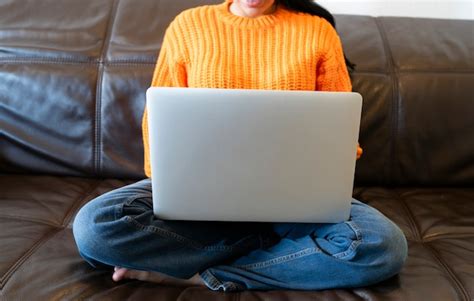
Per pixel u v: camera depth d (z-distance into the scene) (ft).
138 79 4.12
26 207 3.51
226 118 2.42
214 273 2.79
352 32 4.50
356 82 4.16
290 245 2.84
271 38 3.46
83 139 4.16
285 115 2.42
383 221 2.85
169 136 2.46
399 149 4.16
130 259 2.66
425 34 4.49
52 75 4.14
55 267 2.74
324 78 3.49
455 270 2.85
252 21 3.46
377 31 4.53
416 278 2.75
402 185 4.25
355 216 2.88
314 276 2.68
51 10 4.45
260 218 2.67
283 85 3.31
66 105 4.12
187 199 2.61
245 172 2.52
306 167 2.52
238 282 2.71
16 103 4.15
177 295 2.60
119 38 4.32
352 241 2.64
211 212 2.65
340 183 2.58
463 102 4.13
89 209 2.77
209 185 2.56
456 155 4.15
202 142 2.46
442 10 5.13
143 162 4.19
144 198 2.92
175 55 3.47
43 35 4.29
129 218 2.66
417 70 4.20
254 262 2.81
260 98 2.40
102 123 4.15
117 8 4.52
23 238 3.04
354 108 2.43
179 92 2.41
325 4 5.21
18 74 4.13
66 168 4.21
